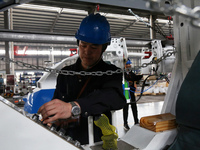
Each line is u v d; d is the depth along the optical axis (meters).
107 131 0.90
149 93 9.05
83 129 1.02
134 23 14.26
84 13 11.80
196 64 0.93
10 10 10.87
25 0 0.62
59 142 0.45
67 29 15.06
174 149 0.96
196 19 0.18
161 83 9.27
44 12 11.52
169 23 5.82
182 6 0.18
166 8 0.18
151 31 10.23
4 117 0.46
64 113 0.68
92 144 0.99
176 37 1.34
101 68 1.05
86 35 0.90
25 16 12.09
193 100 0.87
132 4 0.78
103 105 0.83
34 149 0.44
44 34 6.60
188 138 0.91
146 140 1.01
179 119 0.95
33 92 3.44
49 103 0.67
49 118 0.64
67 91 1.12
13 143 0.45
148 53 4.55
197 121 0.85
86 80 1.05
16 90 11.09
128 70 1.05
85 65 1.04
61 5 8.26
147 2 0.19
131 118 4.54
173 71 1.37
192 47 1.22
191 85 0.91
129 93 3.75
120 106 0.93
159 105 6.18
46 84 3.41
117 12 9.16
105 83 0.97
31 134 0.45
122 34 17.50
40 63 24.61
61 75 1.21
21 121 0.46
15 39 6.19
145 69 4.51
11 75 9.98
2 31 6.00
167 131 1.05
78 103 0.76
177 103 0.96
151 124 1.06
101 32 0.90
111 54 4.52
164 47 4.09
